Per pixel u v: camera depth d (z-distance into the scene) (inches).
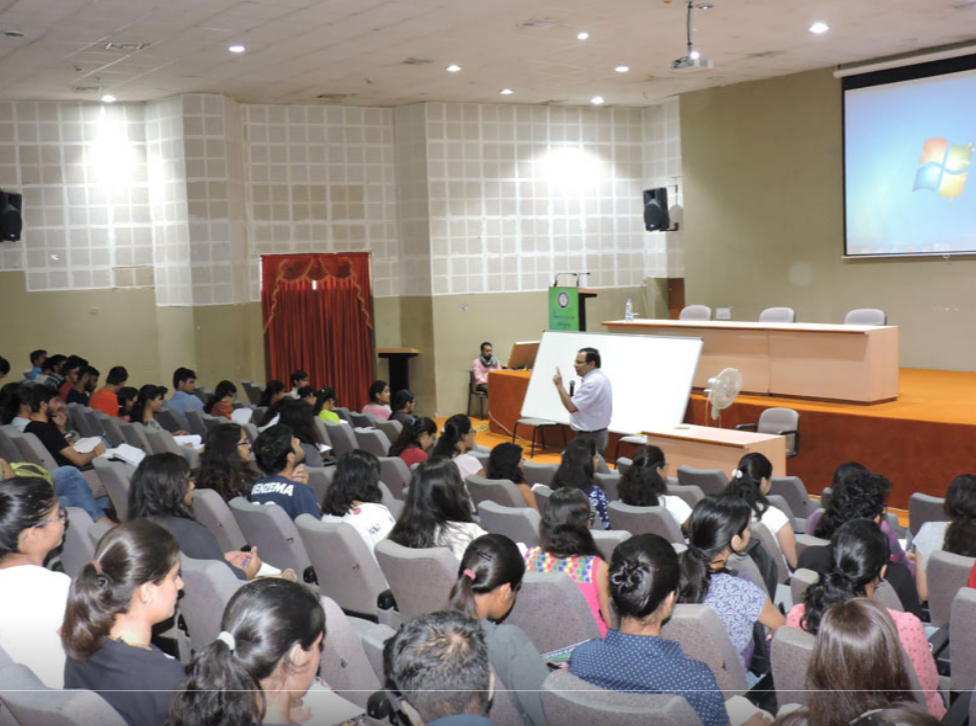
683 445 320.8
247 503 182.5
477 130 585.0
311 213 568.7
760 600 130.1
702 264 586.6
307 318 573.0
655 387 409.7
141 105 527.5
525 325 609.0
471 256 588.7
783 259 544.4
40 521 120.3
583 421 345.4
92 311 525.3
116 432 317.4
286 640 79.7
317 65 450.0
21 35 368.2
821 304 530.3
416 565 139.1
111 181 524.4
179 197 514.9
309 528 161.0
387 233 589.9
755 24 399.5
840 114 508.7
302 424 272.1
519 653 106.2
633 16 377.7
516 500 216.5
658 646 100.2
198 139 510.3
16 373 511.2
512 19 374.9
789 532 185.5
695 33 411.8
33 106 506.3
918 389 414.9
